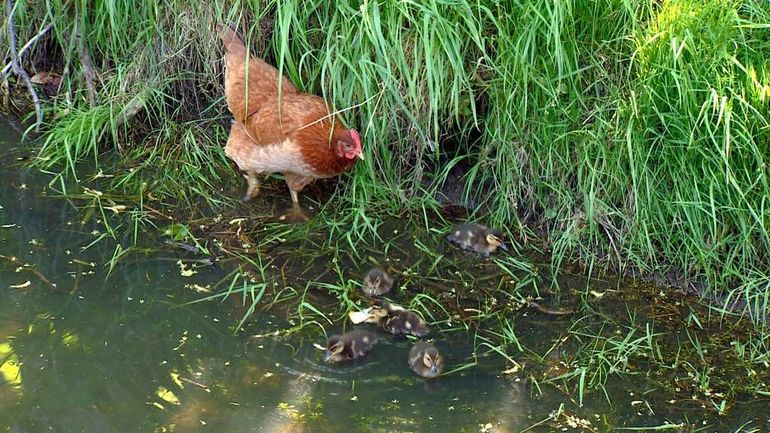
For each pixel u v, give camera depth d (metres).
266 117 2.11
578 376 1.81
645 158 2.01
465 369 1.82
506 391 1.77
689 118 1.94
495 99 2.10
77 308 1.91
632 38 2.00
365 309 1.94
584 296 2.00
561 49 1.98
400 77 2.05
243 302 1.95
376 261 2.09
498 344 1.88
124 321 1.89
